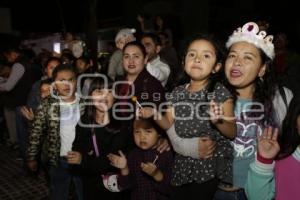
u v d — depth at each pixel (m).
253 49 1.96
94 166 2.74
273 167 1.86
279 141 1.84
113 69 4.59
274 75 2.08
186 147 2.04
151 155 2.57
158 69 3.74
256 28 2.01
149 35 4.12
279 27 10.77
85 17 12.80
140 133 2.56
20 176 4.99
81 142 2.86
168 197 2.52
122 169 2.58
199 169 2.05
